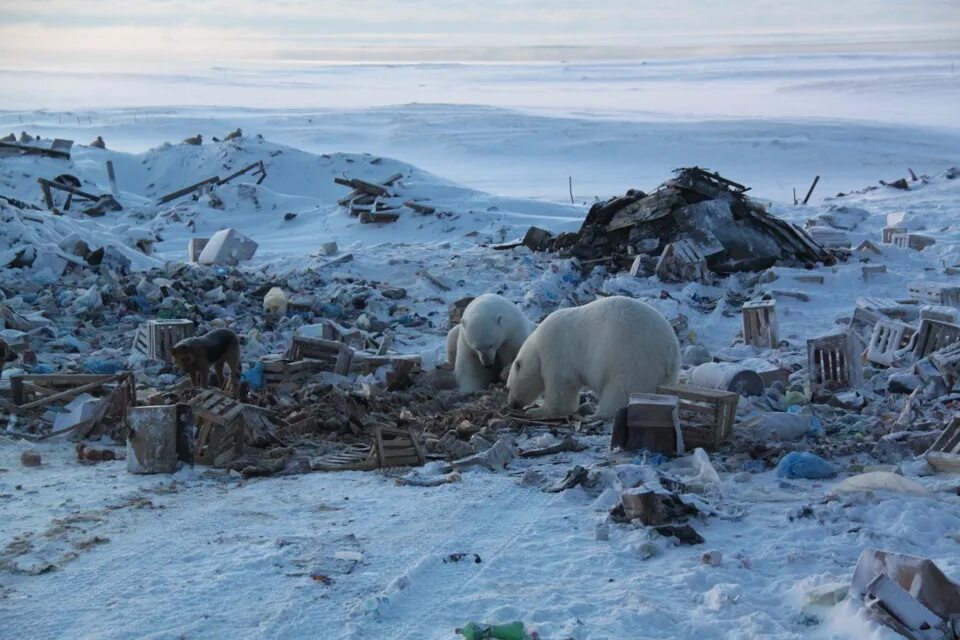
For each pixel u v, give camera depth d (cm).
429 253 2344
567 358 1020
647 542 633
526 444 918
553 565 617
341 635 520
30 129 8588
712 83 19150
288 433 956
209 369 1077
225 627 533
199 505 750
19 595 578
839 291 1900
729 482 779
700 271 1942
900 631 490
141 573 609
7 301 1587
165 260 2398
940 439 835
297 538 668
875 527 661
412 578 593
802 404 1080
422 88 19600
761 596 561
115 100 15775
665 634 518
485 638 506
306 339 1251
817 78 19462
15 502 755
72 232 2142
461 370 1236
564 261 2105
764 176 5881
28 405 997
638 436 862
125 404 983
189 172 4216
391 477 828
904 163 6262
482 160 6962
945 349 1130
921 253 2222
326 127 9094
